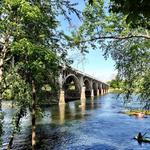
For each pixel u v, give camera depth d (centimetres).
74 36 1506
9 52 1956
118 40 1569
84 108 8288
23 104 1936
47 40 2084
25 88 1889
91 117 6044
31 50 1692
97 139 3800
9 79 1858
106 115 6431
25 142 3472
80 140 3728
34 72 1877
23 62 1848
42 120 5459
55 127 4675
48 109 7881
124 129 4544
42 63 1767
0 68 1859
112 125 4953
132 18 382
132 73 1975
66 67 2200
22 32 1811
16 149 3155
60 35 2053
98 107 8631
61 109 7912
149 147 3400
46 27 1988
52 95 2336
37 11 1684
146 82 1939
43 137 3872
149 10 369
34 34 1977
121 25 1336
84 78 13975
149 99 1989
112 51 1727
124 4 379
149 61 1864
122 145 3484
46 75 2089
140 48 1694
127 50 1695
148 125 4938
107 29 1380
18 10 1691
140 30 1278
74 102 10981
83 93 12888
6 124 4138
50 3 1962
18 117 2012
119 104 9819
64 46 2106
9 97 1941
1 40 1872
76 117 6028
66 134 4094
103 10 1423
